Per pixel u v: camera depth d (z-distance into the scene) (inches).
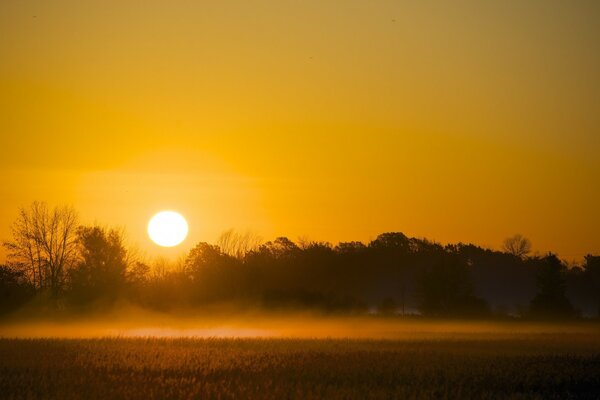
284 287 4384.8
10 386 1393.9
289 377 1577.3
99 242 3673.7
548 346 2468.0
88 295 3595.0
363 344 2425.0
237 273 4060.0
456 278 4643.2
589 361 1955.0
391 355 2022.6
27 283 3585.1
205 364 1753.2
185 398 1284.4
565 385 1567.4
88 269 3663.9
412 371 1686.8
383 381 1545.3
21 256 3602.4
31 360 1792.6
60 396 1290.6
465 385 1521.9
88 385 1418.6
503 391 1456.7
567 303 4468.5
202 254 4079.7
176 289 3870.6
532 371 1717.5
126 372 1615.4
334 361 1854.1
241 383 1469.0
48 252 3631.9
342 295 4328.3
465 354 2091.5
